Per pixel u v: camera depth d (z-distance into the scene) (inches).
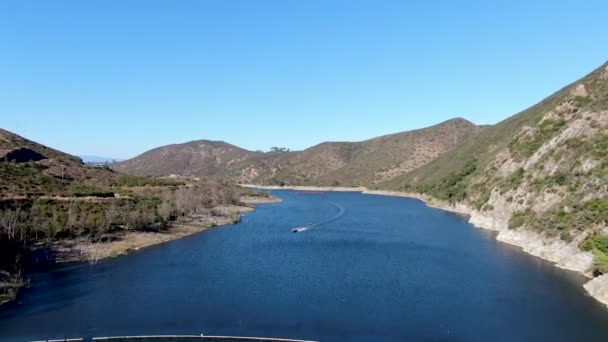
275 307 2171.5
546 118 5374.0
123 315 2069.4
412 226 4773.6
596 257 2598.4
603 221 2834.6
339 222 5142.7
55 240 3400.6
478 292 2386.8
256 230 4542.3
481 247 3560.5
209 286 2501.2
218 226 4805.6
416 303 2225.6
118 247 3454.7
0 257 2856.8
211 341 1802.4
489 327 1932.8
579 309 2121.1
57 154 6948.8
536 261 3048.7
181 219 4862.2
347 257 3221.0
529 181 4217.5
